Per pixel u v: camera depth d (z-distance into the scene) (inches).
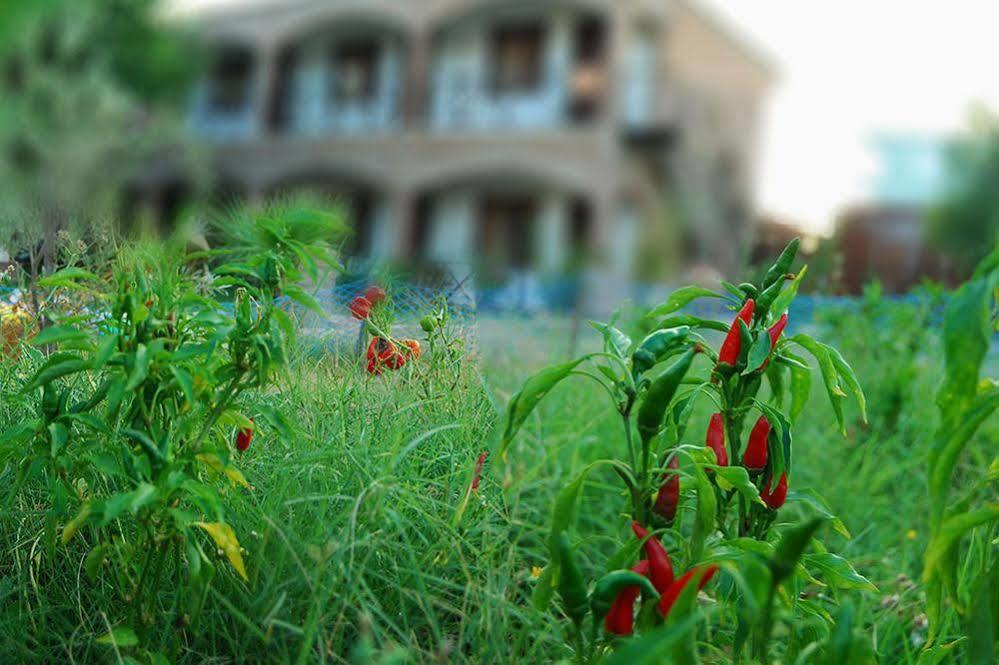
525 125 816.9
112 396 49.5
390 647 50.8
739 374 50.7
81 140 676.7
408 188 858.8
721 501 54.1
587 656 48.1
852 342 141.7
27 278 76.7
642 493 47.5
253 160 945.5
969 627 45.1
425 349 79.6
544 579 47.6
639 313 121.6
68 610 61.7
